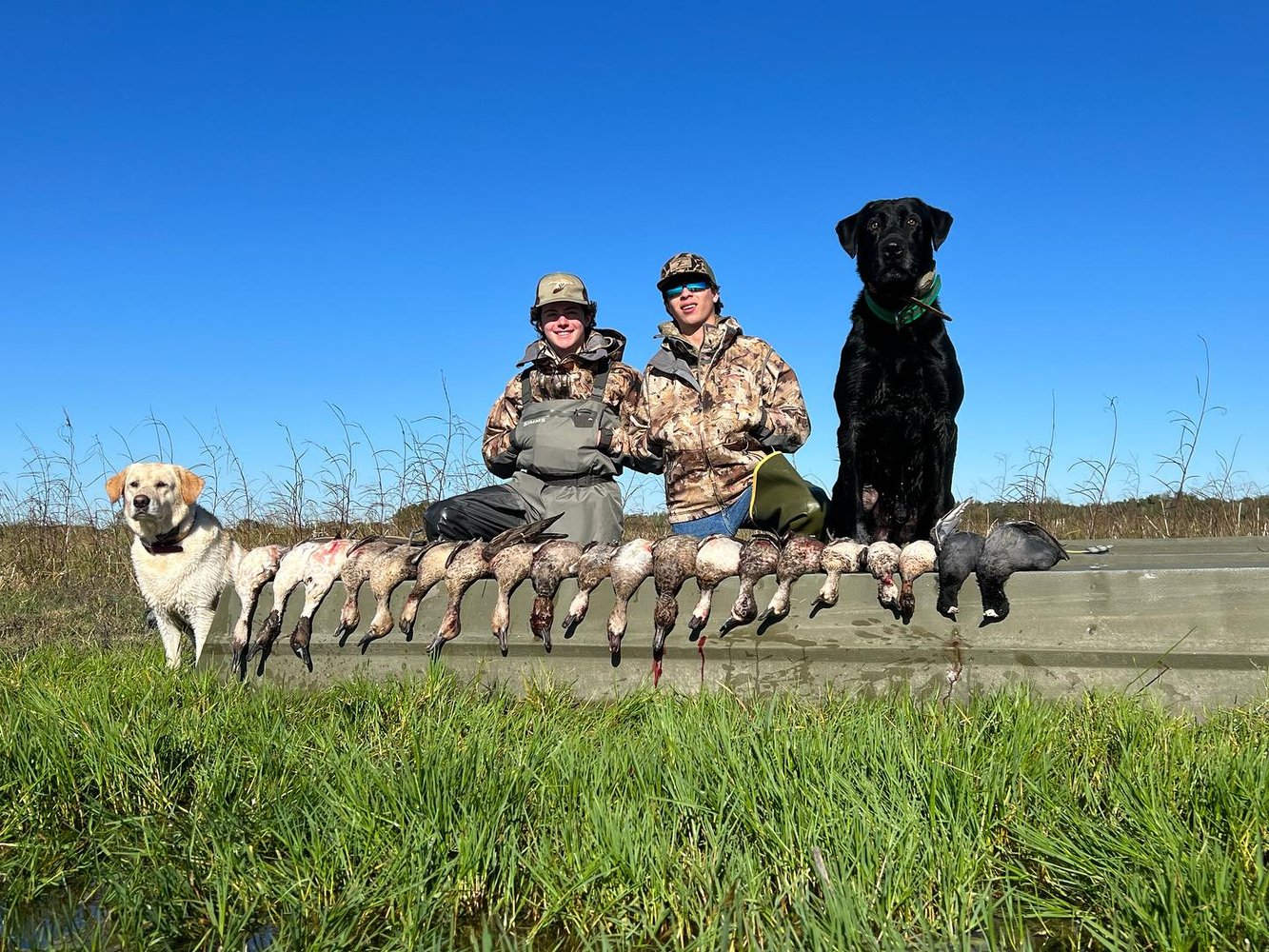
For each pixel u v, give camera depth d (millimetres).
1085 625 2373
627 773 1882
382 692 2621
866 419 3361
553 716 2367
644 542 2744
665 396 3305
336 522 5508
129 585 4930
